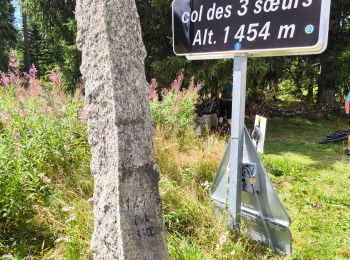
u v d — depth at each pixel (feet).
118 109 5.22
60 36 34.76
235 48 10.03
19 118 13.33
